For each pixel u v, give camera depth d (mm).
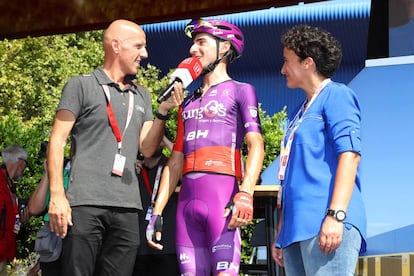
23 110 15172
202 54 3355
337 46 3033
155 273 4410
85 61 16984
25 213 5043
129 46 3379
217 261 3154
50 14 5992
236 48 3410
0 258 4863
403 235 4242
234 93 3316
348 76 18875
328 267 2777
